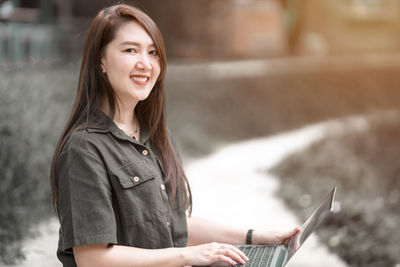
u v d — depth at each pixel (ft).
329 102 71.10
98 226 7.07
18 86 27.50
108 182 7.35
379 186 31.40
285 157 38.06
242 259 7.48
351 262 17.98
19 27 58.44
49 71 38.52
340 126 54.60
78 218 7.07
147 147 7.97
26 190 20.21
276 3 105.70
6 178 19.62
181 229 8.20
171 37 96.89
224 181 30.66
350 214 21.09
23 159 21.02
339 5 126.82
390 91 82.79
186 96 55.01
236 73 72.33
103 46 7.86
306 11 122.83
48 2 68.49
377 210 24.06
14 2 65.62
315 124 60.80
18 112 23.84
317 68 85.71
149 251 7.32
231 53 99.91
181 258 7.34
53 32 60.59
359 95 78.13
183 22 97.30
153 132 8.45
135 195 7.49
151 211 7.57
